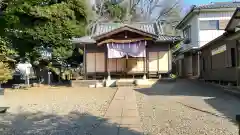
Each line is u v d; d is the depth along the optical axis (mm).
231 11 22672
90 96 13492
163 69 21547
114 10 40031
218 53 17438
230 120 7359
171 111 8867
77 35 21297
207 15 22984
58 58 23109
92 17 31281
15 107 10375
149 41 20344
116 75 21594
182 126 6832
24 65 27828
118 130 6496
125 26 19547
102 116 8336
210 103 10156
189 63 27531
